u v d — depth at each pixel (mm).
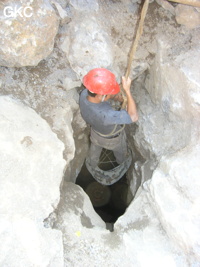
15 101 2537
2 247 1893
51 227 2258
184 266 2131
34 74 2695
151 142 3041
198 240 2031
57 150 2400
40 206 2160
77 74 2742
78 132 3332
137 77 3250
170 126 2945
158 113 3109
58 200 2268
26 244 1955
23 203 2105
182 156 2402
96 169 3906
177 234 2135
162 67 2723
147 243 2297
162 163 2535
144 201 2621
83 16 2643
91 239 2354
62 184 2641
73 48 2666
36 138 2355
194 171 2246
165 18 2771
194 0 2344
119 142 3277
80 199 2783
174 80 2617
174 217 2176
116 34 2727
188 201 2193
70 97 2844
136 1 2732
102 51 2641
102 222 2834
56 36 2670
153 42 2789
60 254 2051
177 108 2695
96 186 3955
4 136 2234
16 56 2391
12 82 2619
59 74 2756
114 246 2326
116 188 3984
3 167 2135
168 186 2338
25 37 2299
